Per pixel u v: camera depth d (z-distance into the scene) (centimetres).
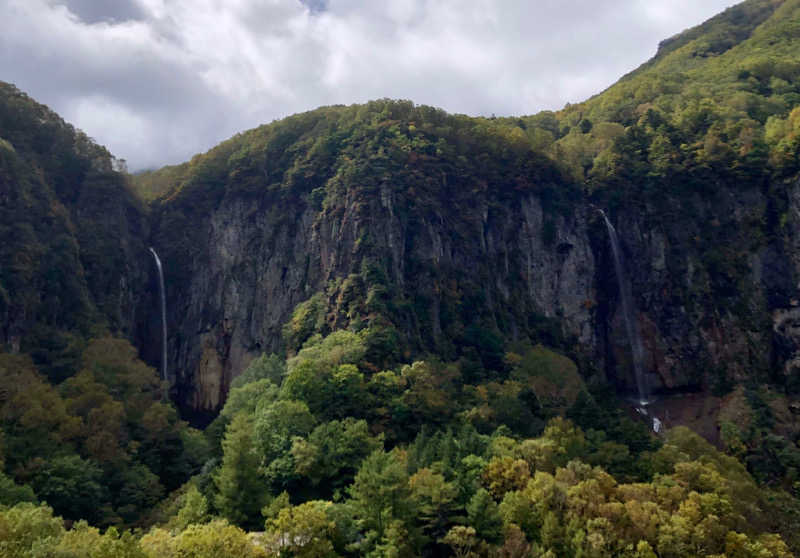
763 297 14612
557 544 6125
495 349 12581
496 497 6912
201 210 17638
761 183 15312
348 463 7594
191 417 15562
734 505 7156
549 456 7494
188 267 16988
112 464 8594
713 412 13738
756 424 12381
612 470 7994
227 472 7238
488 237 15388
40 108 16088
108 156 16988
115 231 15700
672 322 15462
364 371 9981
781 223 14750
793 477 10700
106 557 4769
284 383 9888
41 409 8544
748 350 14400
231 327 16125
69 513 7550
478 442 7862
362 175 14350
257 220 17000
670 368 15275
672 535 6097
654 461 8062
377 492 6412
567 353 15225
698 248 15612
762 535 6819
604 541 5978
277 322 15038
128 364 11612
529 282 15625
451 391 9850
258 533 6612
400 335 11400
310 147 17412
